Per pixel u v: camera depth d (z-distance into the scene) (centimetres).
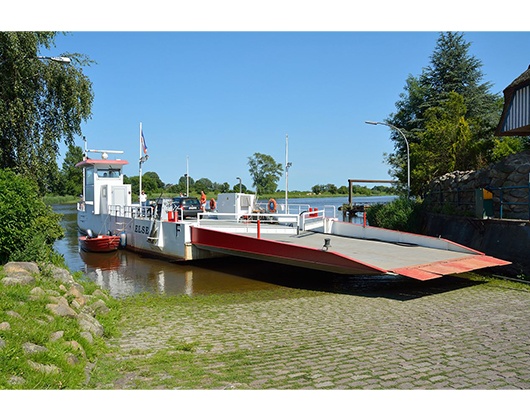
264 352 668
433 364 596
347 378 551
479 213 1534
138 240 2330
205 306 1064
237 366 603
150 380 548
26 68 1602
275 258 1468
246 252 1573
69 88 1747
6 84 1569
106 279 1622
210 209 2900
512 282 1230
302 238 1725
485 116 4097
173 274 1684
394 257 1322
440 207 1997
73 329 650
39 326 610
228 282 1482
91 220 3098
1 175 1116
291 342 721
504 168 1566
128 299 1198
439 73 4681
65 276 1006
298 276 1523
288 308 1005
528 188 1377
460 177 1895
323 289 1271
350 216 5066
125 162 3038
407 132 4428
